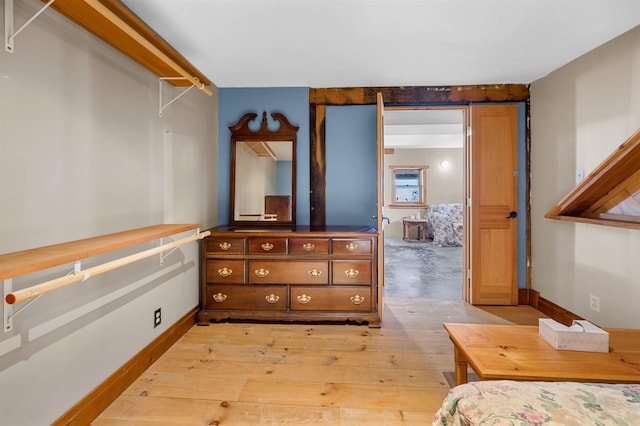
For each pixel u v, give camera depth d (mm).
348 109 3152
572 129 2492
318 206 3195
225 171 3129
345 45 2213
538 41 2160
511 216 3047
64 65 1359
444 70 2686
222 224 3139
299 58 2434
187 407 1566
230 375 1852
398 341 2299
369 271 2557
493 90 3059
